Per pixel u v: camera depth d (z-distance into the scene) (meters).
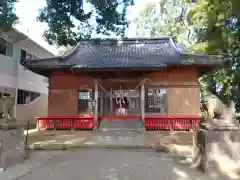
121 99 16.14
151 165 6.55
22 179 5.24
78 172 5.85
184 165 6.54
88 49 18.98
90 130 15.09
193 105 15.82
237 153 5.75
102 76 15.80
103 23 11.45
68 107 16.31
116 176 5.54
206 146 5.82
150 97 16.09
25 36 15.63
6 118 6.48
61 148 9.10
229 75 14.20
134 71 15.21
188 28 20.80
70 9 10.81
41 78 22.53
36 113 21.22
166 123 15.14
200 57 14.57
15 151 6.62
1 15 9.59
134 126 14.91
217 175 5.58
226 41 11.97
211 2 10.73
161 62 15.03
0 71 15.34
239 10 7.52
